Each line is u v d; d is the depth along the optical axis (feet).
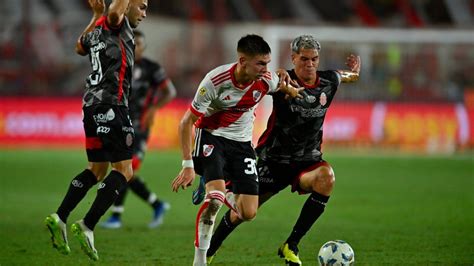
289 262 82.43
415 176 205.98
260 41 75.77
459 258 92.17
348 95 287.28
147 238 109.29
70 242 102.89
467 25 356.18
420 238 108.47
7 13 315.37
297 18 372.79
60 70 302.66
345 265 78.23
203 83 77.30
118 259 91.15
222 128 80.48
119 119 81.05
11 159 229.66
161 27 335.06
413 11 363.97
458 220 128.36
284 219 130.93
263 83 79.25
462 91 291.99
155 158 246.68
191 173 76.48
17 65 294.46
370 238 108.68
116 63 80.89
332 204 150.20
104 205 78.02
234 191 80.12
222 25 336.49
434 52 297.94
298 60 83.35
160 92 128.77
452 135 286.46
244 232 114.93
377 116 286.05
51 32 317.01
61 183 179.93
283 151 85.92
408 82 292.81
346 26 319.68
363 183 189.06
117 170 81.20
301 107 83.51
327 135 284.41
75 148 267.80
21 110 271.28
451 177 204.13
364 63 295.28
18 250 96.68
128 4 83.25
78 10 345.10
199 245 76.64
